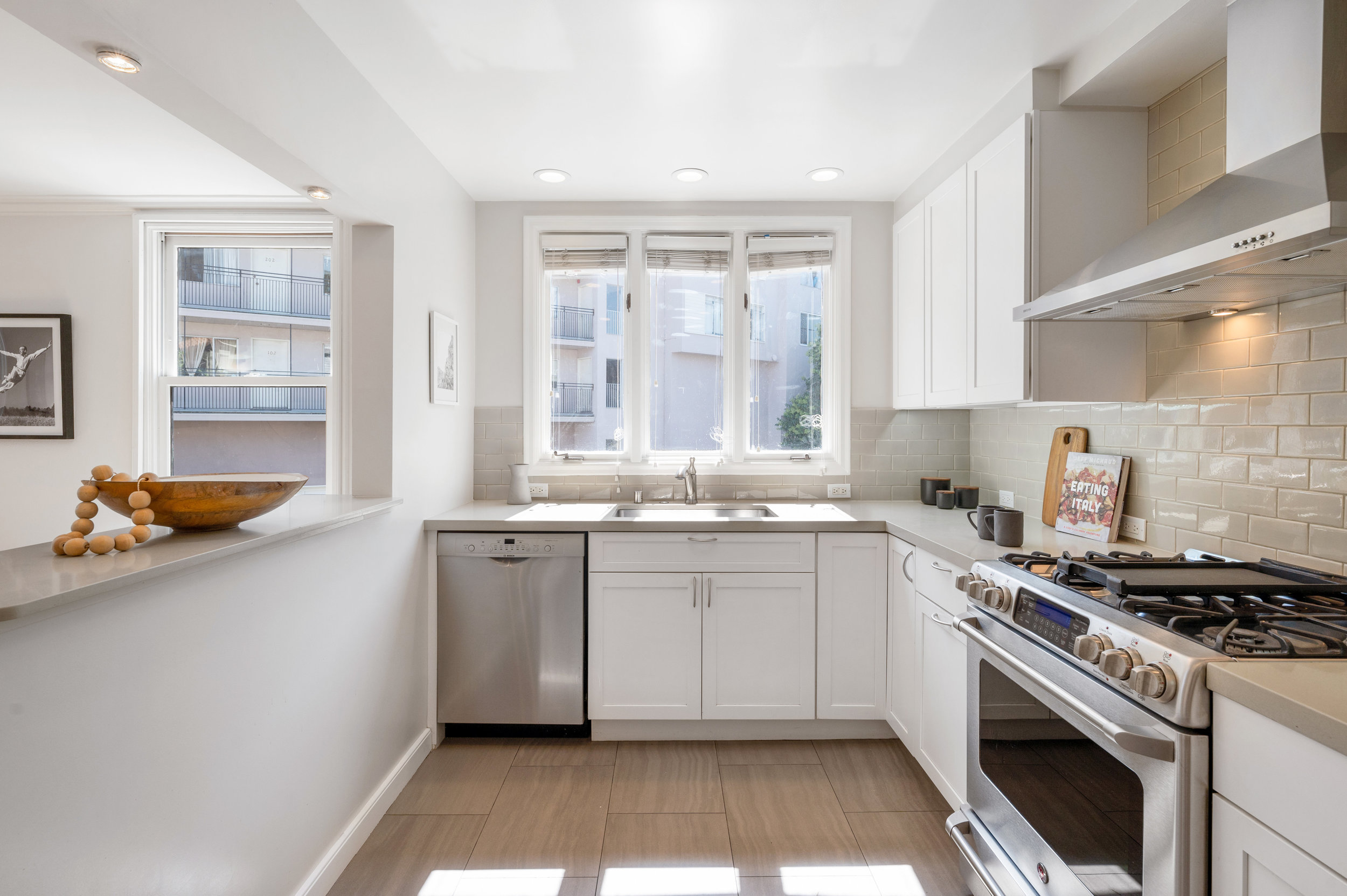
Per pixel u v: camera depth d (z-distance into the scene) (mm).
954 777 2014
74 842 1047
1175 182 1987
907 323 3072
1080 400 2076
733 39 1905
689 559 2605
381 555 2203
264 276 2939
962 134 2525
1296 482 1585
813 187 3096
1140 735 1086
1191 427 1908
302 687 1718
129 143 2342
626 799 2246
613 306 3359
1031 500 2705
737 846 1989
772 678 2619
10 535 2908
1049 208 2080
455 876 1857
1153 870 1096
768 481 3305
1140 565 1518
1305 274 1307
